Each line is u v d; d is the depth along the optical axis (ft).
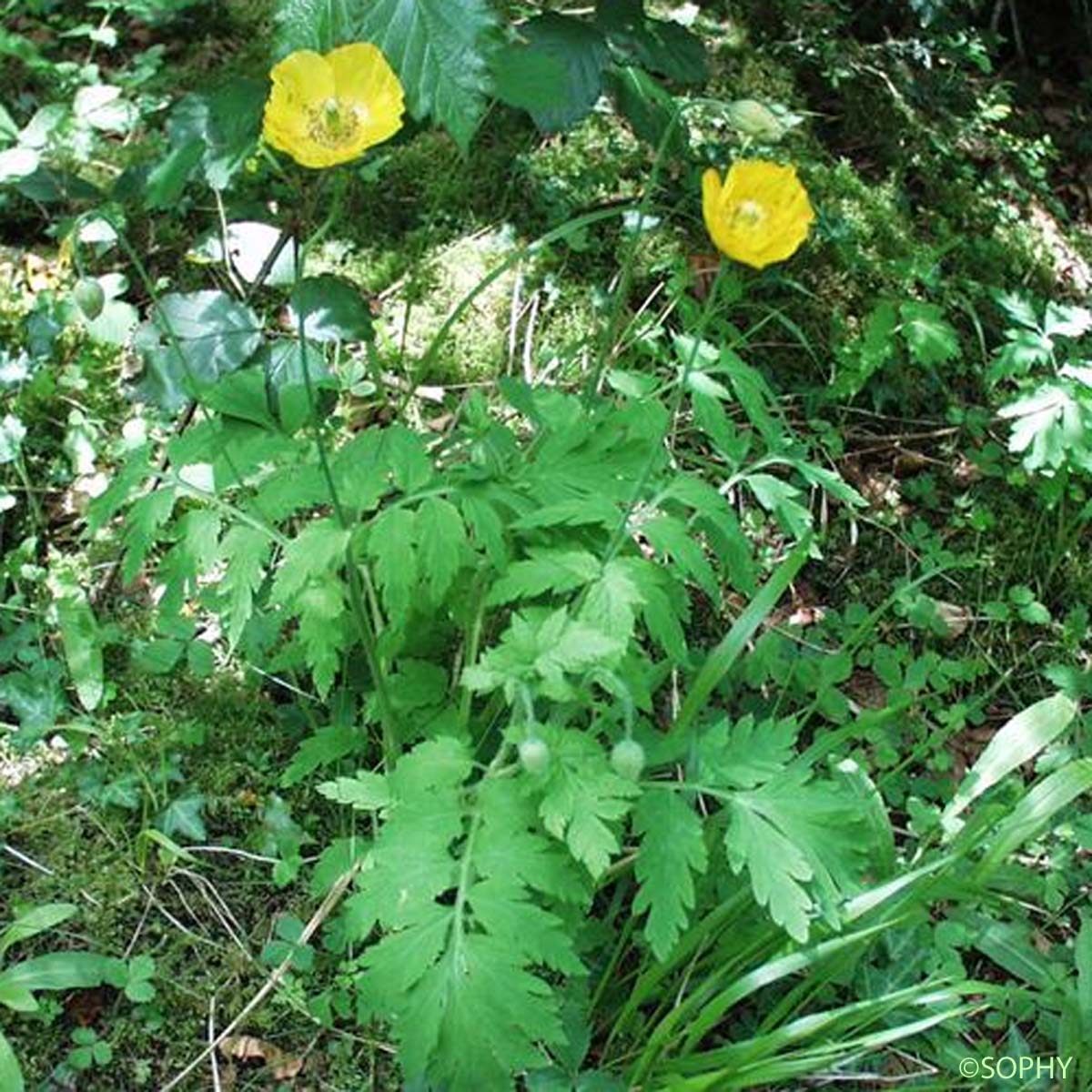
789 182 2.07
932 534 3.34
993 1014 2.49
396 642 2.38
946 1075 2.42
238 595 2.31
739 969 2.34
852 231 3.69
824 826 2.18
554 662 2.03
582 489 2.41
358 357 3.23
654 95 3.12
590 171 3.61
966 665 3.03
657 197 3.62
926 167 4.06
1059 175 4.49
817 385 3.46
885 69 4.22
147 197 2.74
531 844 2.05
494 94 2.22
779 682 2.87
